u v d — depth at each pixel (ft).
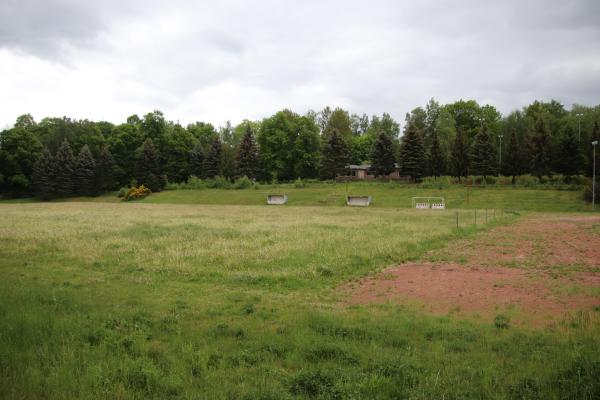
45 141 364.99
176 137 342.23
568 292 39.99
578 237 82.33
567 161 235.81
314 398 19.20
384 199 236.02
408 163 274.77
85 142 354.13
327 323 30.42
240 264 54.39
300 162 329.11
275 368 22.80
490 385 20.30
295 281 45.85
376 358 23.70
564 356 23.45
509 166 266.98
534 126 271.28
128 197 283.79
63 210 176.04
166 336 28.37
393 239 75.36
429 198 214.48
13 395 19.19
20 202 293.23
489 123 376.27
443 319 32.14
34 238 76.54
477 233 89.86
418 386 19.99
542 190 221.87
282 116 336.49
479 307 36.09
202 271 50.72
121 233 85.76
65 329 28.45
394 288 43.29
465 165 273.95
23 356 23.68
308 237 79.46
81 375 21.66
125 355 24.41
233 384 20.83
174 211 172.76
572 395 19.07
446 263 56.70
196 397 19.53
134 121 376.68
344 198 245.65
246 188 294.46
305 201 245.65
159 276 48.80
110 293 40.27
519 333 28.37
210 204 247.50
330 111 477.77
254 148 325.21
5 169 307.17
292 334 28.25
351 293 41.52
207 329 29.53
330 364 23.29
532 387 19.98
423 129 385.91
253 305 36.83
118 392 19.79
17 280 44.65
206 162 328.49
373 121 498.28
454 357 24.02
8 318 29.66
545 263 55.47
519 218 132.98
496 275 48.83
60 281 45.27
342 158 309.42
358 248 66.13
